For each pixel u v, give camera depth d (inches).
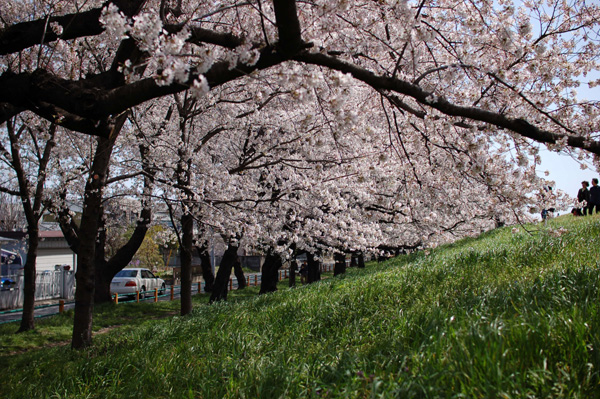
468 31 257.1
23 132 550.3
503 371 113.5
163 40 152.5
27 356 354.6
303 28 236.5
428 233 461.4
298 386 148.1
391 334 180.2
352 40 250.4
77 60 332.8
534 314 145.6
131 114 414.9
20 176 487.5
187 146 422.6
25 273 508.1
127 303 732.7
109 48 391.2
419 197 304.5
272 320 269.0
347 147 354.6
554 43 278.7
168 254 1818.4
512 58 231.0
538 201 241.8
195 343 240.1
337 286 378.9
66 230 640.4
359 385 133.4
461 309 182.4
